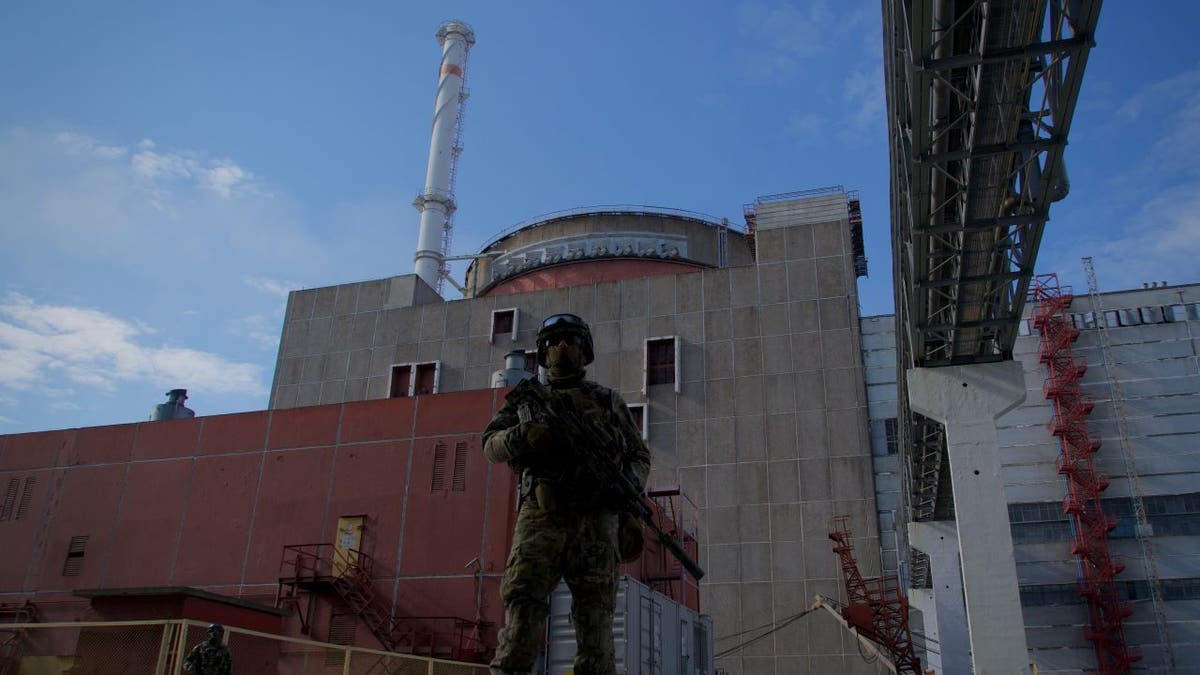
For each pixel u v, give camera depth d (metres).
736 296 63.97
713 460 59.44
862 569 54.22
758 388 60.78
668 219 78.56
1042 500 57.53
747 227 77.38
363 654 19.36
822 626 53.59
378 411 37.97
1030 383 60.22
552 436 4.80
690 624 35.03
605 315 66.12
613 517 4.95
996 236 24.77
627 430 5.19
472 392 36.94
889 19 22.80
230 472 39.03
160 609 26.53
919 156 21.62
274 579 36.12
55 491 41.41
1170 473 56.09
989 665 25.98
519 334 67.38
